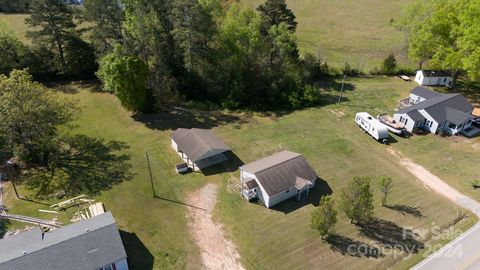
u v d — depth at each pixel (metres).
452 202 42.22
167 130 54.66
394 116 57.91
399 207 40.97
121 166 46.34
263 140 53.00
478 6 60.47
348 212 36.81
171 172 45.72
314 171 43.81
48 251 31.00
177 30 56.84
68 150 49.00
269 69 62.84
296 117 59.72
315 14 108.88
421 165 48.75
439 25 65.06
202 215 39.44
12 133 44.81
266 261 34.25
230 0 87.25
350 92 68.81
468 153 51.34
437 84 72.00
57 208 39.47
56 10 63.41
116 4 60.84
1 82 42.97
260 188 40.50
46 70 67.50
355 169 47.34
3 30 64.62
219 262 34.12
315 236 36.97
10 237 33.41
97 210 38.94
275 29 64.62
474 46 58.81
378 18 107.12
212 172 46.00
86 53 67.75
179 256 34.56
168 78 60.59
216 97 63.25
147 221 38.41
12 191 41.75
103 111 58.91
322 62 78.44
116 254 31.84
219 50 61.94
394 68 76.81
